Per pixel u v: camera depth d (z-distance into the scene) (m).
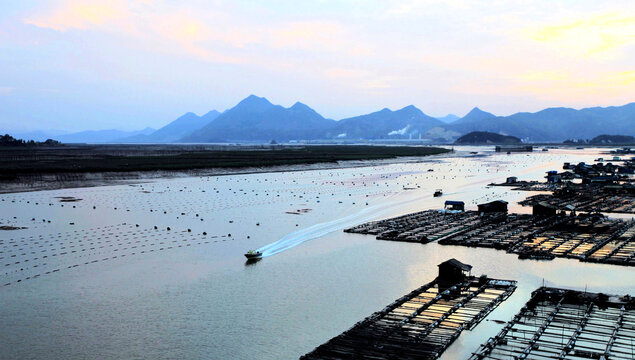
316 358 38.75
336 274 62.25
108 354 40.72
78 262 67.62
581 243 77.62
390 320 46.41
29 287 57.09
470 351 40.25
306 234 86.00
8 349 41.56
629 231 87.00
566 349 40.22
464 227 91.06
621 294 53.97
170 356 40.38
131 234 85.00
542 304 50.84
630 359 38.19
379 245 77.75
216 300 53.00
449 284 57.47
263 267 65.62
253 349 41.62
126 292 55.56
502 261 67.75
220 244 78.44
